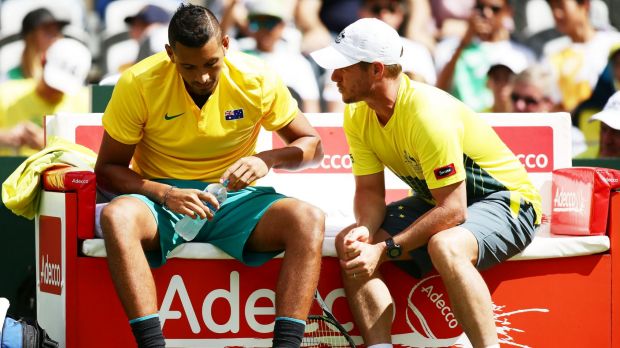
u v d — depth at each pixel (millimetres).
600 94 27203
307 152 15961
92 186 15172
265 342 15648
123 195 15078
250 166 14953
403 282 15867
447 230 15023
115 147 15438
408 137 15242
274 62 26141
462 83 26875
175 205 14617
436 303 15883
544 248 15859
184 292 15484
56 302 15680
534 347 16047
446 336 15914
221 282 15547
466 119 15758
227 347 15617
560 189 17094
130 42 26125
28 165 16453
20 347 14180
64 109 25656
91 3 25891
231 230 15320
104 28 26031
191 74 14484
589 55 27078
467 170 15797
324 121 18891
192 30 14109
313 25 26469
